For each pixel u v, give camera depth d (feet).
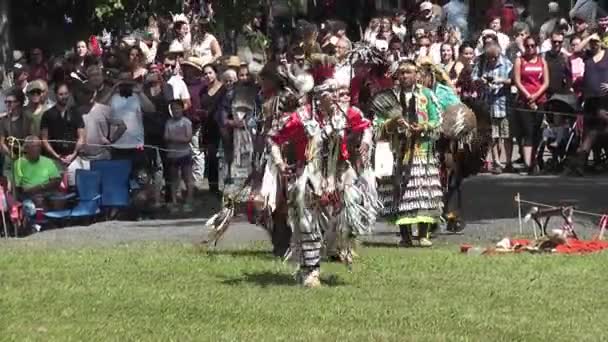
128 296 83.46
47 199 132.77
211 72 153.17
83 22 159.63
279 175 87.92
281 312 78.28
